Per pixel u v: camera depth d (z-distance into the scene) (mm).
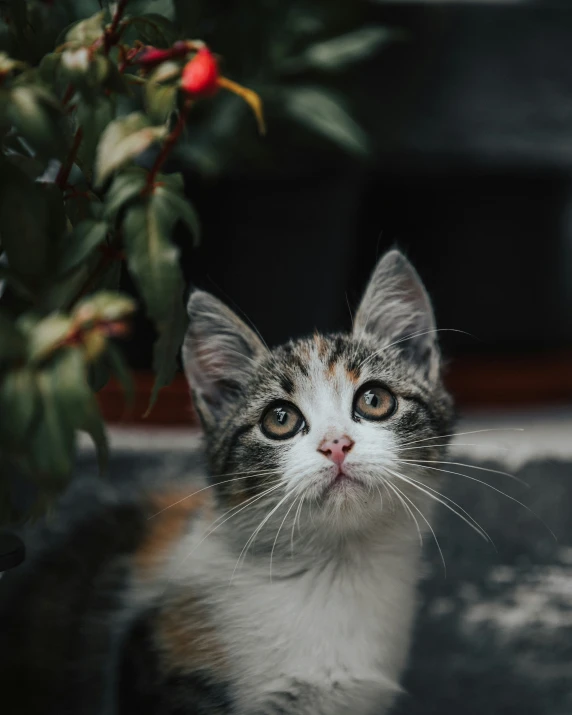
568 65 1033
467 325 1059
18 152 448
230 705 507
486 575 633
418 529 534
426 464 532
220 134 794
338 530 517
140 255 409
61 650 541
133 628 526
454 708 546
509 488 701
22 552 484
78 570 567
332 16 879
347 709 515
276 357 548
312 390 527
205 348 549
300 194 860
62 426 396
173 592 524
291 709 511
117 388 790
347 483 510
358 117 958
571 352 1077
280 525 520
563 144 1006
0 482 438
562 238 1060
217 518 537
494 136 1008
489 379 940
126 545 573
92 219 431
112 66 417
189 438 769
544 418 869
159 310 408
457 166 1003
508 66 1027
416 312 554
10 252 418
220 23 808
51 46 455
